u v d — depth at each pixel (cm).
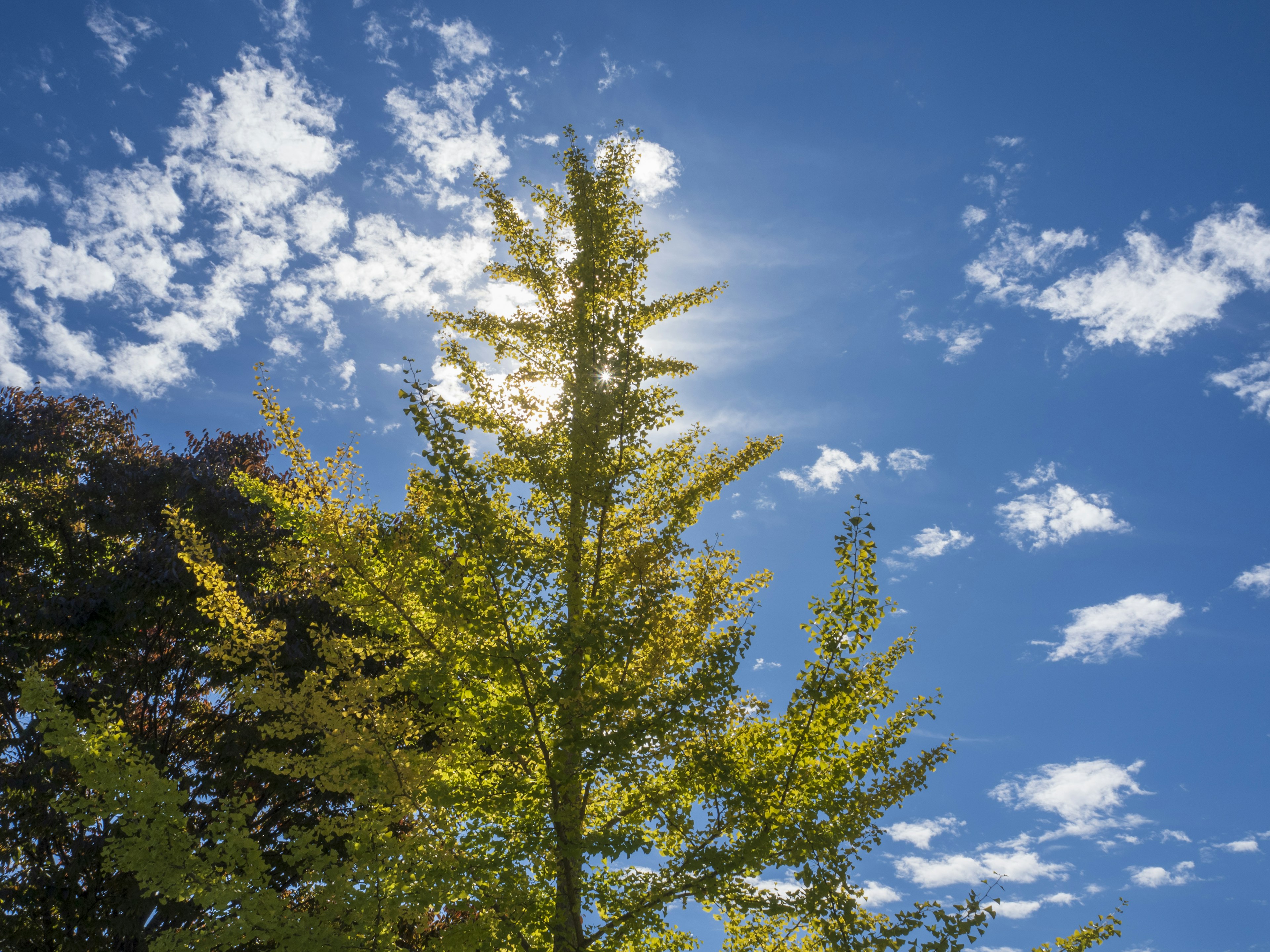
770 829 570
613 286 877
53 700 552
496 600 582
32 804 939
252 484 712
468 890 571
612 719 609
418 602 673
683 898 593
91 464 1231
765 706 681
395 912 545
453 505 592
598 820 695
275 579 1087
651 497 770
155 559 1022
